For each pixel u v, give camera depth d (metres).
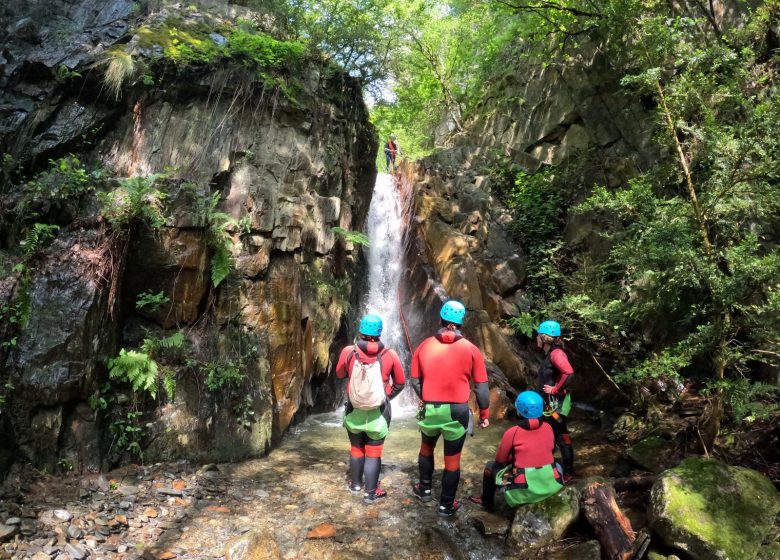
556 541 3.99
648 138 10.25
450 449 4.27
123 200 5.07
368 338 4.43
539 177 11.13
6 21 6.19
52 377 4.38
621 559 3.80
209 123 6.39
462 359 4.22
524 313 8.73
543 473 4.29
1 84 5.73
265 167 6.61
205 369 5.42
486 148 13.95
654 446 5.64
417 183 11.20
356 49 9.70
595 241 9.41
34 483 4.16
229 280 5.87
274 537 3.96
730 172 4.82
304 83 7.56
